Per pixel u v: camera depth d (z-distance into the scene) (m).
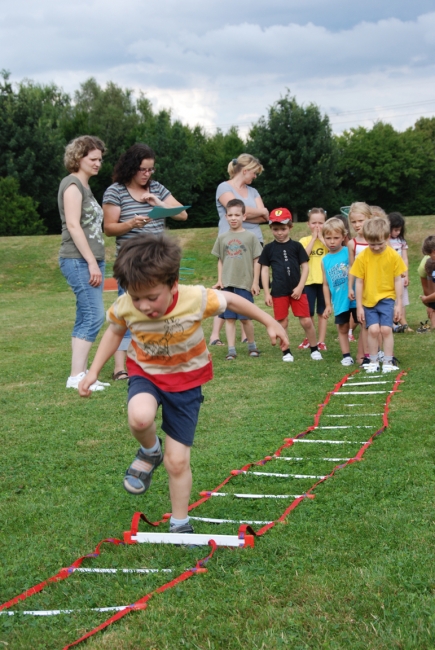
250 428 4.80
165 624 2.21
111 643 2.11
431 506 3.12
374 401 5.47
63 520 3.20
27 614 2.30
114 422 5.06
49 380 6.74
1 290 18.19
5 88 43.62
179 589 2.41
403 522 2.95
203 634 2.14
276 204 48.50
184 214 7.08
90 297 6.33
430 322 10.18
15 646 2.12
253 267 8.01
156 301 2.67
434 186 54.03
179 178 46.84
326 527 2.95
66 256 6.30
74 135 51.69
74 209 6.16
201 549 2.78
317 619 2.18
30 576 2.62
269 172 47.94
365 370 6.81
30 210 34.41
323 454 4.15
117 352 6.71
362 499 3.28
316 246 8.39
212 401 5.66
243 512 3.25
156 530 3.03
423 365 6.86
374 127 55.06
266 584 2.44
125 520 3.18
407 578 2.42
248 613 2.26
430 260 9.19
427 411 5.01
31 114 42.91
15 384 6.57
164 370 2.90
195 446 4.41
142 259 2.59
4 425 5.03
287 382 6.36
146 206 6.68
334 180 48.22
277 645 2.05
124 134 55.38
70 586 2.50
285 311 7.77
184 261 20.05
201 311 2.85
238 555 2.68
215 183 50.22
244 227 8.38
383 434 4.47
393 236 9.27
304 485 3.59
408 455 3.94
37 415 5.32
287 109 47.44
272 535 2.89
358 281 6.77
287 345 3.09
